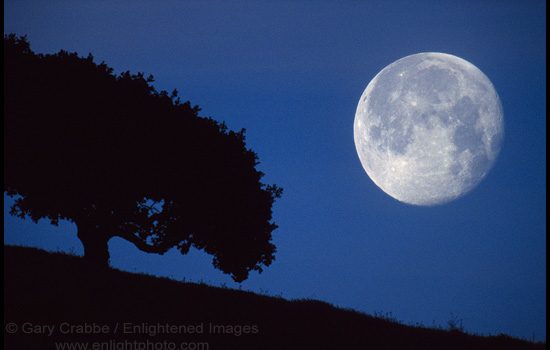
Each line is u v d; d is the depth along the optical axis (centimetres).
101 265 5628
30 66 5597
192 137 6025
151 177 5759
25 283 4403
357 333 4344
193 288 5072
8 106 5450
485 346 4319
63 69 5703
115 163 5612
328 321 4584
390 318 5012
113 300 4328
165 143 5781
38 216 6109
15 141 5466
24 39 5859
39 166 5547
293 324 4353
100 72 5900
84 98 5569
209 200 6078
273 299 5141
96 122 5553
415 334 4538
